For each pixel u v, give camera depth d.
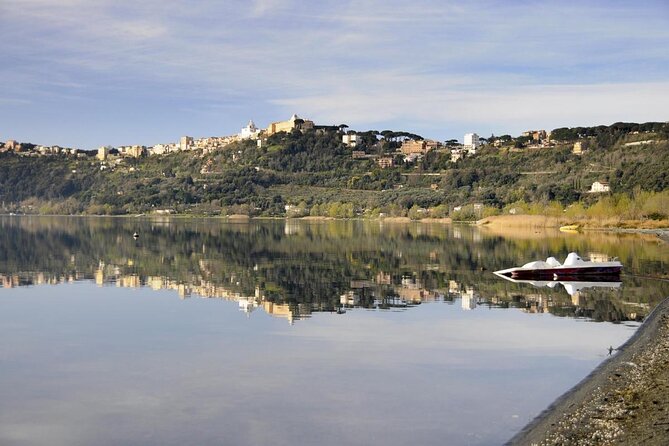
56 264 70.25
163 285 53.03
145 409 21.45
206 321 37.06
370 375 25.39
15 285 53.06
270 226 185.25
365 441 18.38
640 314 39.06
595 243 104.56
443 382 24.34
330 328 34.88
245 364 27.14
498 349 29.77
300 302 44.00
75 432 19.47
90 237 122.12
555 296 46.53
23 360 28.02
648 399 20.03
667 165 180.88
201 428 19.64
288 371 26.02
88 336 32.91
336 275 59.84
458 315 38.91
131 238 119.81
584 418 18.72
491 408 21.00
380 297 46.28
